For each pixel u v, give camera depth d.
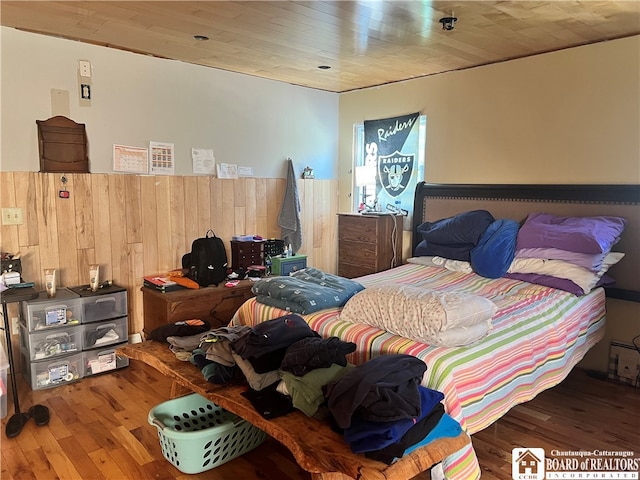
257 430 2.38
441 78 4.18
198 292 3.60
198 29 3.07
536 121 3.62
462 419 1.87
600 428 2.63
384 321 2.23
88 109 3.46
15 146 3.19
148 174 3.79
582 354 2.89
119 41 3.37
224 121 4.21
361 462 1.52
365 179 4.72
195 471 2.19
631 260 3.15
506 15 2.76
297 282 2.88
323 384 1.82
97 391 3.05
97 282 3.35
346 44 3.36
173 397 2.60
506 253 3.27
